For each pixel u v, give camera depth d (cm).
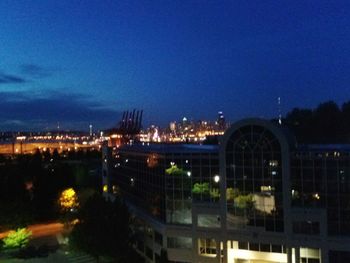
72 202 11456
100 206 7969
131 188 9344
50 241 10044
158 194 7756
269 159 6638
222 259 6956
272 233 6631
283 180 6538
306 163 6469
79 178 15025
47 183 12975
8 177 13062
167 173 7412
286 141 6506
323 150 6388
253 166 6738
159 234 7644
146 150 8338
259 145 6688
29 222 10256
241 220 6844
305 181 6475
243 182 6819
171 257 7325
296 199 6544
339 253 6259
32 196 13250
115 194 10644
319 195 6397
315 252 6406
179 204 7331
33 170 14988
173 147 8450
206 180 7125
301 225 6469
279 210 6588
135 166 9019
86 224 7850
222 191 6956
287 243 6519
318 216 6356
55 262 8425
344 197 6244
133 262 8119
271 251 6681
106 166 11081
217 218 7019
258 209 6731
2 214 9444
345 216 6250
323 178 6369
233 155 6875
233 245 6956
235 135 6856
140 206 8762
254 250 6794
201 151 7150
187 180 7262
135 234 8812
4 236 10162
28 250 9175
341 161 6256
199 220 7138
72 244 8006
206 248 7119
